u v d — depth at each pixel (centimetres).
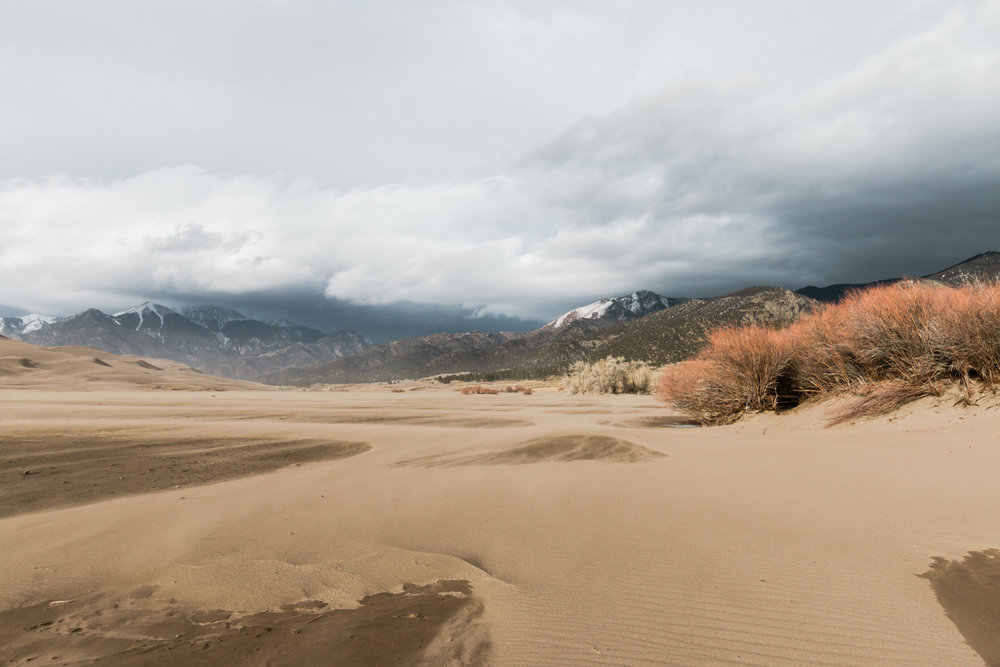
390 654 221
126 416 1582
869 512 371
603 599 266
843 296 1084
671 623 237
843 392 966
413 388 10006
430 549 359
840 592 255
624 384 3288
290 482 636
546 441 820
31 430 1155
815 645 212
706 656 208
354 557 349
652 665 203
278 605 280
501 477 594
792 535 338
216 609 277
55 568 344
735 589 267
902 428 715
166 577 324
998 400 685
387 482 604
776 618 235
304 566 336
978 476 441
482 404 2359
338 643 232
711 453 668
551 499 475
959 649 202
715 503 425
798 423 912
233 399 3142
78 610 278
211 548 377
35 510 521
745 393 1154
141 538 406
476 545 362
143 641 240
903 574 270
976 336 761
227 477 697
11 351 11812
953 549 296
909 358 866
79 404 2242
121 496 585
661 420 1320
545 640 228
